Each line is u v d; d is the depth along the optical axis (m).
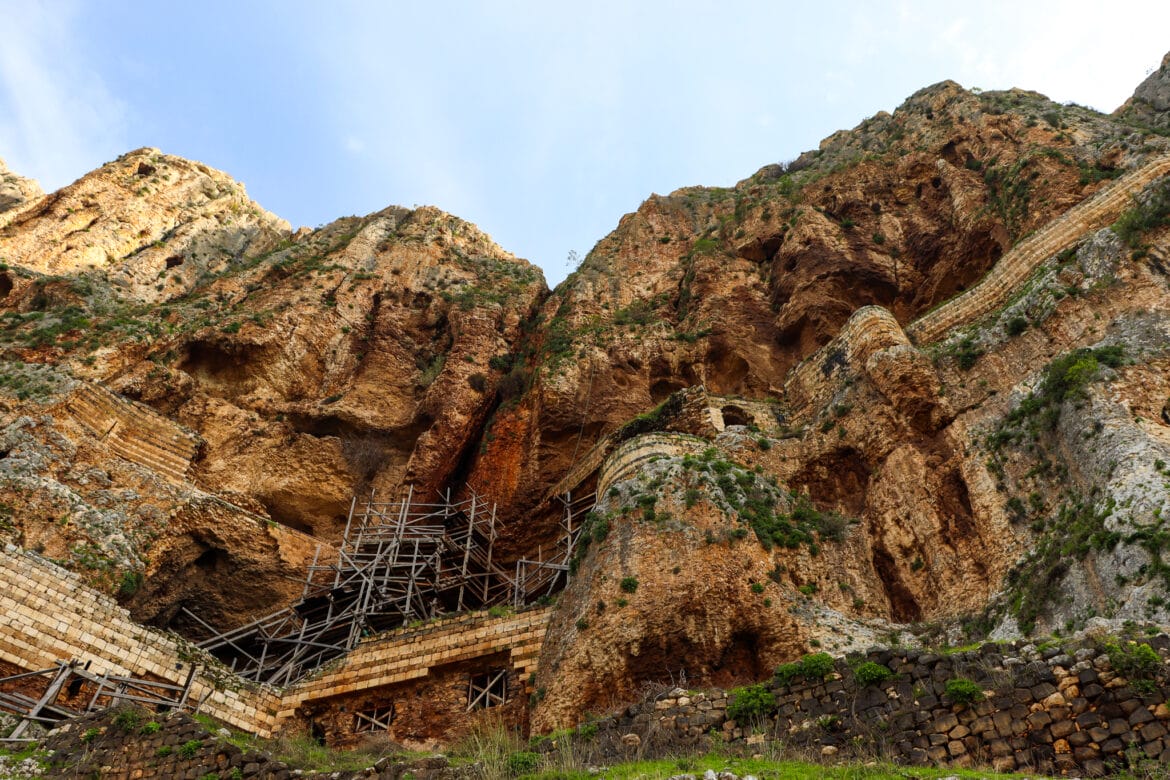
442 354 44.94
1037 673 12.27
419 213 56.75
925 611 22.67
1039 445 22.31
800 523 24.67
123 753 17.31
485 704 23.98
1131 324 23.08
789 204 46.31
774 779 11.77
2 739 18.50
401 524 33.06
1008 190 36.44
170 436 33.66
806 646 20.25
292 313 42.41
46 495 26.97
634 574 21.72
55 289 42.69
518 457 37.53
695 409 31.70
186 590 30.98
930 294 38.31
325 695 24.58
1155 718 11.15
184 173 62.47
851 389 28.94
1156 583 16.31
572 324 44.00
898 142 48.03
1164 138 33.94
